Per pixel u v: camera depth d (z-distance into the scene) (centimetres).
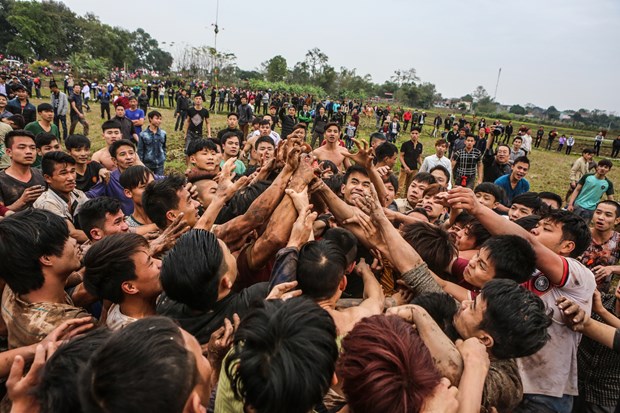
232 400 144
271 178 345
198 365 120
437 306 189
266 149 604
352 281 271
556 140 3969
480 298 175
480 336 173
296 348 118
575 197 792
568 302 212
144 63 11869
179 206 283
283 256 196
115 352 104
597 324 215
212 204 242
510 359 184
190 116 1089
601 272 347
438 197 237
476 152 851
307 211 214
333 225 288
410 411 114
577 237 250
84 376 105
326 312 137
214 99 2889
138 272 185
